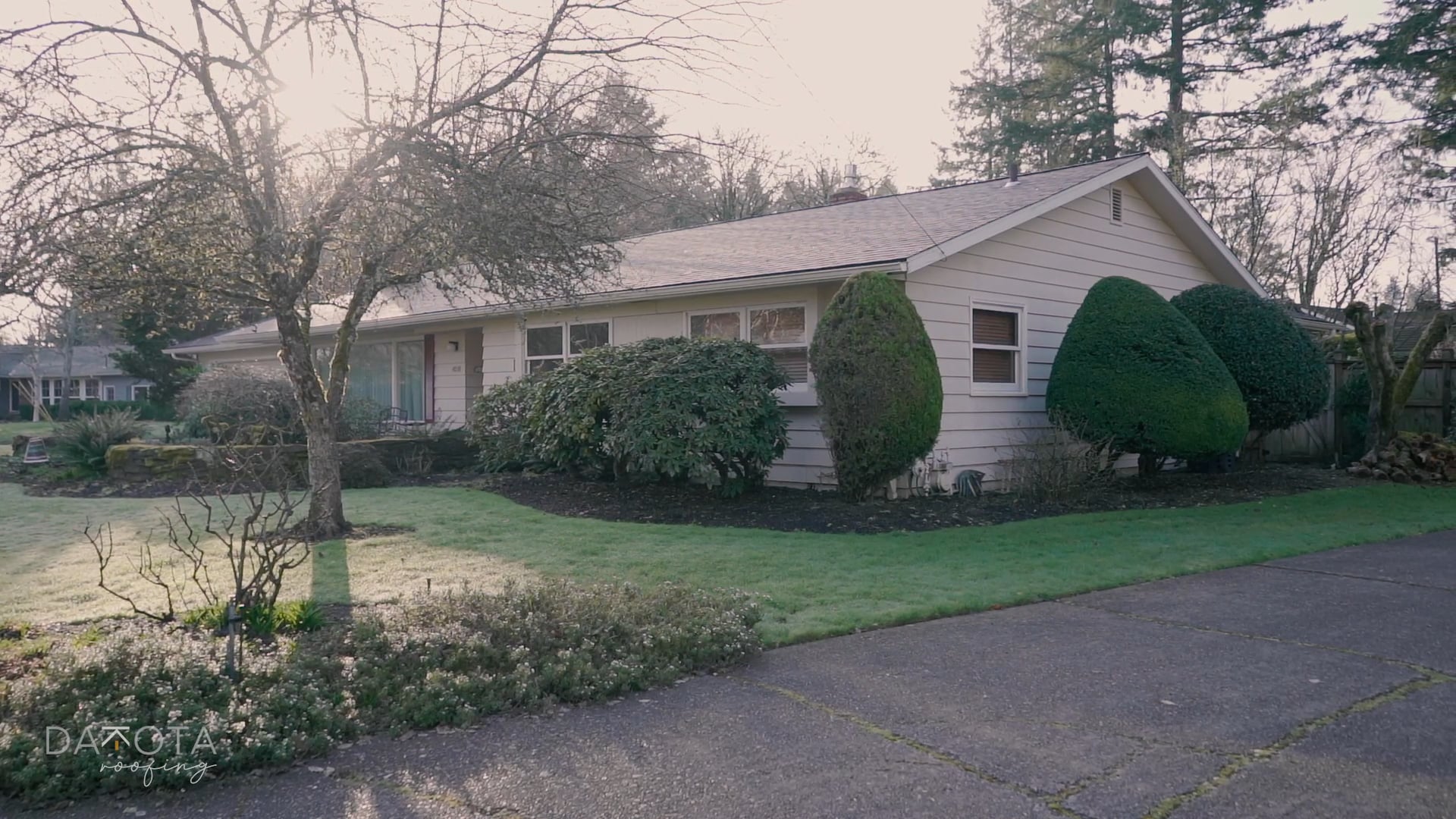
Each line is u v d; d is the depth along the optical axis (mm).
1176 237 16109
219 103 7590
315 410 9133
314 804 3734
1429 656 5641
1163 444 11867
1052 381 12750
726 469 11211
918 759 4117
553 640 5359
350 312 9281
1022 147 30750
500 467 13812
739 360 11109
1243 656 5645
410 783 3920
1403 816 3590
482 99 8109
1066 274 14070
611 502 11312
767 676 5293
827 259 11805
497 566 7879
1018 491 12133
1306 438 16484
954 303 12383
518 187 7992
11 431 28672
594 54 8211
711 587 7164
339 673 4914
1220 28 26469
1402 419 15945
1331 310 24406
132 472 13477
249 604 5816
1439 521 10656
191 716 4203
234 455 7211
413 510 10789
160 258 7516
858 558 8320
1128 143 28578
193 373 24359
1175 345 12078
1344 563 8500
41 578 7371
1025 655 5668
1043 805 3676
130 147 7000
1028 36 31641
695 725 4555
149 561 7328
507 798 3781
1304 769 4008
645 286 12836
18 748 3867
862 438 10750
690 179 18344
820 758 4141
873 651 5770
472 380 17938
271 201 7832
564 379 11711
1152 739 4332
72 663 4625
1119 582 7641
